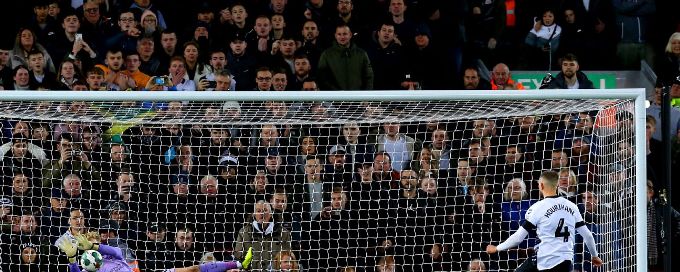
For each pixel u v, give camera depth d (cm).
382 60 5853
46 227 5203
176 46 5812
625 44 6047
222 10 5834
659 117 5825
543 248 4447
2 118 5162
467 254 5347
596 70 6066
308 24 5809
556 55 6041
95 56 5759
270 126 5284
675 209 5656
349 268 5122
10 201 5178
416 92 4356
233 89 5706
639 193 4394
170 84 5656
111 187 5319
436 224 5297
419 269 5322
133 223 5325
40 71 5709
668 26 6041
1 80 5731
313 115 4891
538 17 6019
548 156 5428
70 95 4384
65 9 5812
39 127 5294
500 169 5412
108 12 5859
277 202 5144
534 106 4728
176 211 5372
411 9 5922
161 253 5309
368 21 5919
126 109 4831
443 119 4828
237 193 5206
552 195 4488
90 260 4494
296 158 5331
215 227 5178
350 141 5247
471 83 5828
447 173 5319
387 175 5256
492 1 6069
